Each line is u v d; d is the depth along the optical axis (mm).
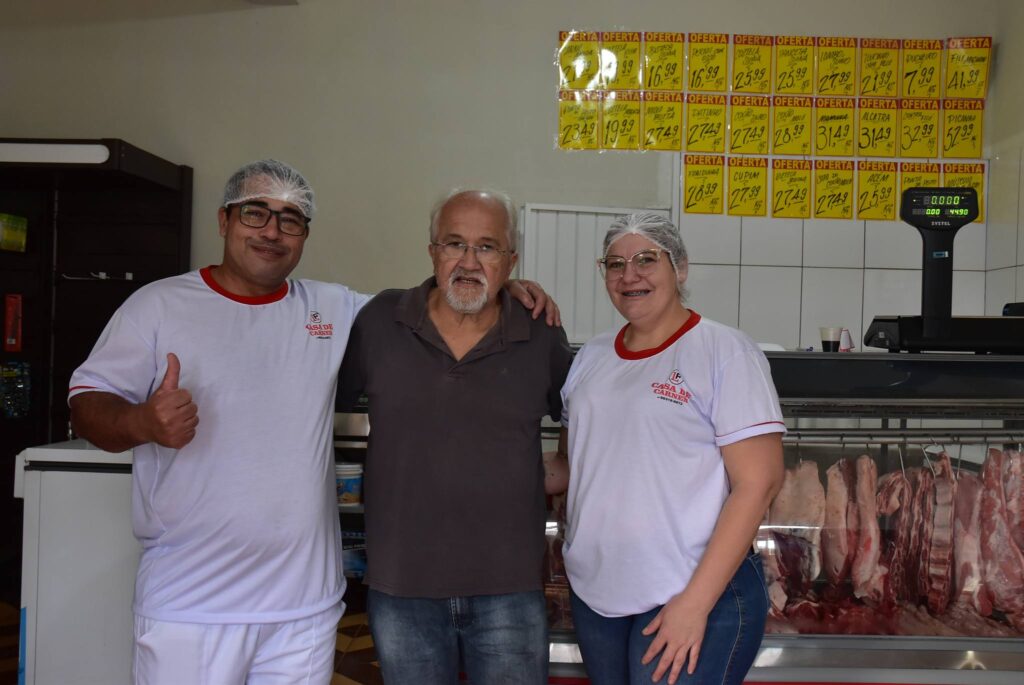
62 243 3594
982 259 3725
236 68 3639
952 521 1915
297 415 1403
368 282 3672
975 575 1903
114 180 3301
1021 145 3398
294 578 1392
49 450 1941
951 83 3672
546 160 3680
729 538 1280
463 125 3678
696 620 1272
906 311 3715
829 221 3711
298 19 3648
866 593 1897
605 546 1383
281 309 1450
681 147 3676
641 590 1347
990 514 1912
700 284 3701
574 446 1473
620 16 3666
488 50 3674
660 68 3666
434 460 1460
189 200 3600
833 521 1916
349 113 3658
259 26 3646
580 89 3672
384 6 3652
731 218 3699
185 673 1339
